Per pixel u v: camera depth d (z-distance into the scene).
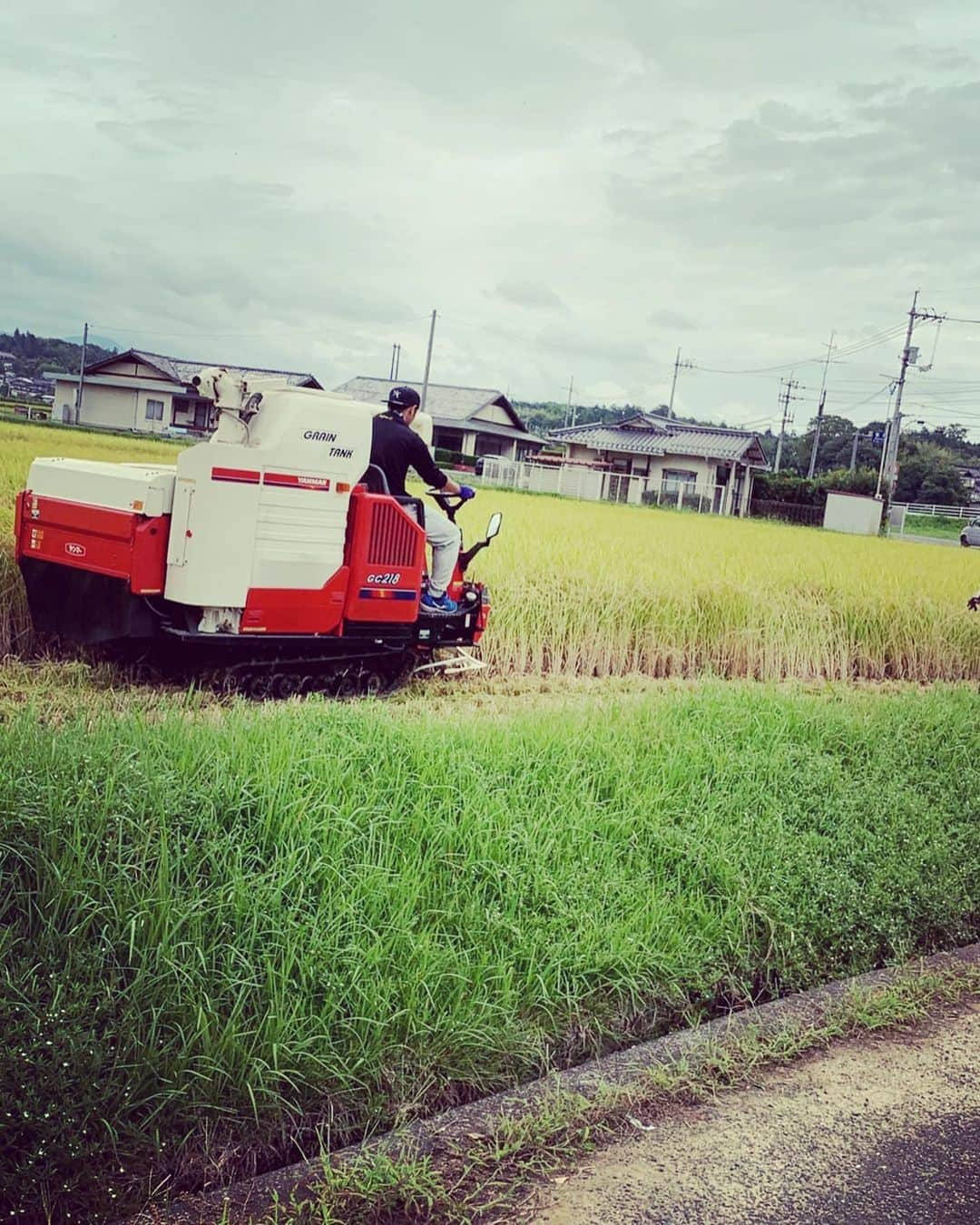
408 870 4.65
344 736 5.80
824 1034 4.62
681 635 12.36
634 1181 3.58
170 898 3.98
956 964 5.52
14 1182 3.12
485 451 52.00
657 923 5.02
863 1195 3.62
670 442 49.72
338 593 8.42
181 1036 3.59
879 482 45.97
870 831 6.55
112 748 5.00
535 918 4.74
